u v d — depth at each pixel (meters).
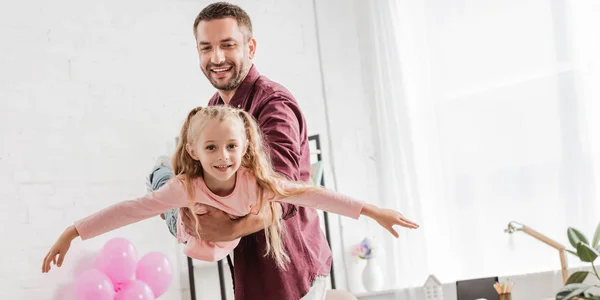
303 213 1.62
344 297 3.03
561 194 3.24
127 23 3.53
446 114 3.71
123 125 3.44
